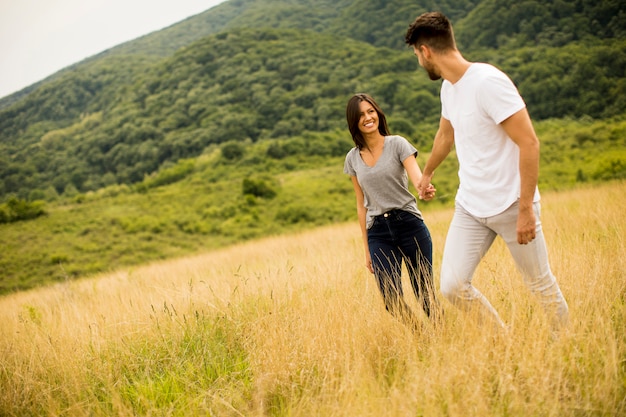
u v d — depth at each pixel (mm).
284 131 105625
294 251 9945
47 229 65125
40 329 4492
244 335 3594
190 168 95125
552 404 2119
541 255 2773
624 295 3184
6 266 51125
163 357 3553
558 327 2787
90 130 137000
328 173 74875
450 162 54031
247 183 66312
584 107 71750
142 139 118562
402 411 2152
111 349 3734
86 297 7770
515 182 2721
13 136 163375
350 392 2381
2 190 111688
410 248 3414
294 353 2955
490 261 4094
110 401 2984
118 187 92312
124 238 58062
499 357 2490
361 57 129750
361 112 3383
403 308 3209
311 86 120188
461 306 2971
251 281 4973
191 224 59062
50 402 2979
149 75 156625
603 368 2299
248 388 2906
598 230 5230
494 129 2701
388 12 163625
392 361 2887
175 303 4609
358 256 5707
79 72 184875
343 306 3461
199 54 151125
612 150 49656
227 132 109250
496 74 2619
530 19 110250
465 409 2152
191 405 2744
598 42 91250
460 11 150125
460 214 2959
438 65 2816
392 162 3361
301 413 2439
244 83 129875
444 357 2514
